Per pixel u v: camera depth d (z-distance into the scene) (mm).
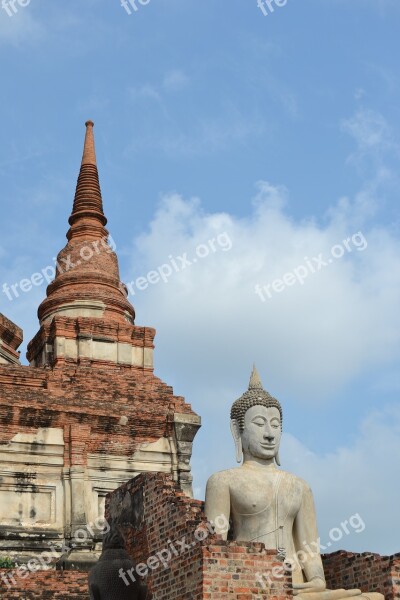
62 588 26156
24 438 38344
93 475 38875
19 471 37844
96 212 48156
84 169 49406
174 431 40594
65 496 38031
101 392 41125
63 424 39156
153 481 23109
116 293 46125
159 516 22391
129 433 40062
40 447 38469
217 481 21500
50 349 43062
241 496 21312
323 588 20844
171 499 22047
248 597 19750
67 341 42500
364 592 21328
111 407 40062
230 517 21703
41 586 26047
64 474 38375
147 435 40375
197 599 19750
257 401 22453
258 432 22172
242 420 22438
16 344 44875
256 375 23312
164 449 40406
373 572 21234
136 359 43312
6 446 38031
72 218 48250
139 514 23469
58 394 40250
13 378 40062
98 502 38594
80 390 40844
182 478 40000
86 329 42781
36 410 38781
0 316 43844
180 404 42000
